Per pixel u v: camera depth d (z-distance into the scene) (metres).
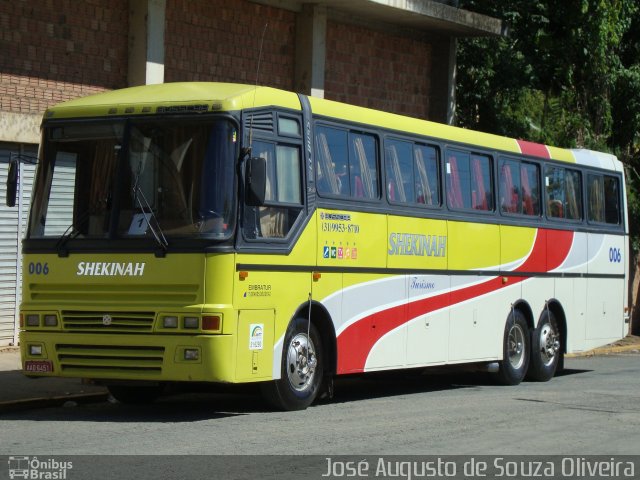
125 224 11.38
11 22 16.33
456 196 15.29
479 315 15.67
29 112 16.61
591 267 18.78
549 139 27.19
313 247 12.34
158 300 11.19
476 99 26.95
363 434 10.61
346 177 13.05
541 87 27.67
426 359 14.48
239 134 11.36
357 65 22.78
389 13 22.25
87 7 17.41
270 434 10.49
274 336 11.71
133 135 11.55
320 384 12.62
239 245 11.21
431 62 24.97
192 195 11.23
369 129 13.53
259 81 20.47
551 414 12.51
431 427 11.22
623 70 27.52
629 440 10.70
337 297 12.73
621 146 28.36
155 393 13.27
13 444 9.77
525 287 16.83
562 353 17.92
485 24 24.36
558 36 27.03
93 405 13.05
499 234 16.19
